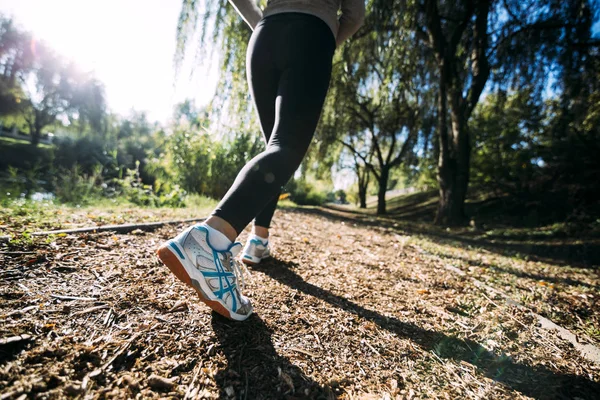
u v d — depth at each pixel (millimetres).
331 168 16766
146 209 3814
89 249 1731
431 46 8422
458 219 8922
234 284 1190
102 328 1058
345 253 2916
